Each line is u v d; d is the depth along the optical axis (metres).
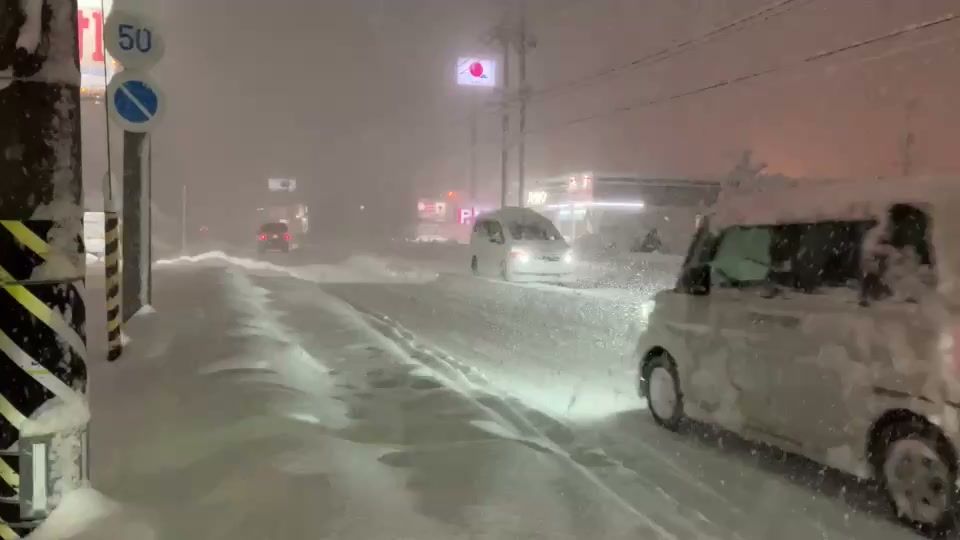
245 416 5.94
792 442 5.51
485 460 5.42
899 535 4.70
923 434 4.66
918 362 4.66
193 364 7.86
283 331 11.07
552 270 22.47
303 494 4.46
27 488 4.07
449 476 5.07
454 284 22.19
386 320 12.88
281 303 14.23
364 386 7.84
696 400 6.55
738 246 6.39
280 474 4.71
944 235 4.80
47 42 4.13
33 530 4.07
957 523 4.52
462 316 14.73
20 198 4.09
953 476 4.48
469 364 9.84
